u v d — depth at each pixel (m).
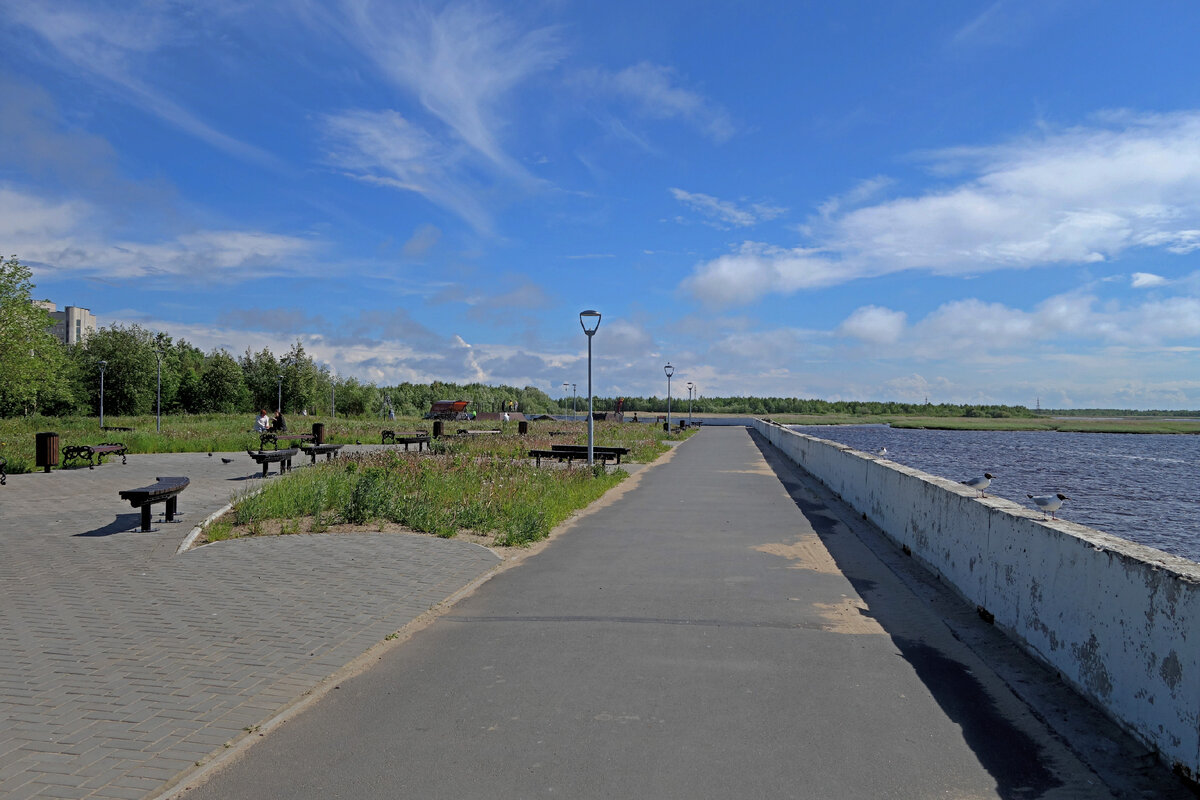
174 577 7.66
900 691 4.64
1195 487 33.12
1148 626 3.83
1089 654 4.45
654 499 14.65
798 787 3.44
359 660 5.21
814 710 4.33
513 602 6.78
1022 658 5.27
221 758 3.72
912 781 3.50
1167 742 3.62
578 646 5.50
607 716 4.24
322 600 6.79
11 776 3.51
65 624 6.00
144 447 26.47
